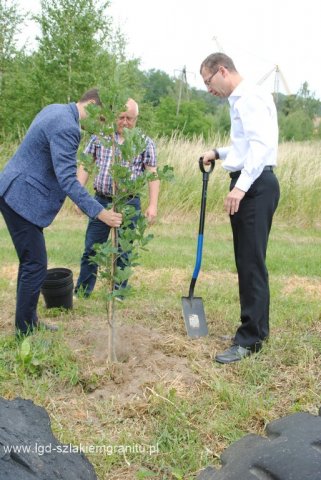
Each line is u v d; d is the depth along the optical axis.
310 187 11.26
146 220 3.34
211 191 10.91
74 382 3.33
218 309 4.81
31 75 16.75
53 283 4.51
